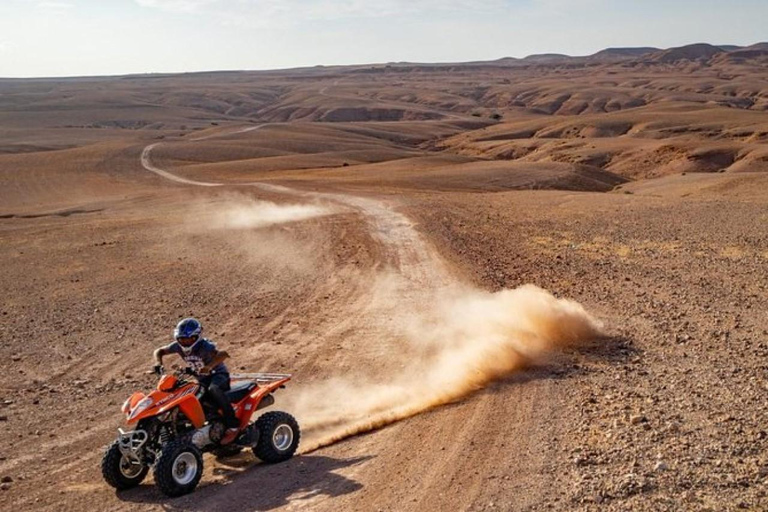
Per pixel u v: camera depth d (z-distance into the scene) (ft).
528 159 429.38
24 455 29.81
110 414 35.01
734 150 359.87
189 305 61.00
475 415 30.09
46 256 96.99
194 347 25.48
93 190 268.00
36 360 46.26
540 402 31.09
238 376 27.76
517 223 107.76
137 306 61.36
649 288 57.77
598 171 306.96
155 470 23.95
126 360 45.62
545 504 21.38
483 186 255.09
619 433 26.48
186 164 363.35
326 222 117.08
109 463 24.81
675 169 353.51
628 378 33.99
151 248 98.84
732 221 99.50
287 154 437.99
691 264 69.00
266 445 26.78
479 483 23.29
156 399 24.54
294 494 23.88
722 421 27.22
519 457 25.16
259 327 52.75
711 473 22.54
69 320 57.41
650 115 602.03
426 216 118.11
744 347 39.09
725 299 52.49
